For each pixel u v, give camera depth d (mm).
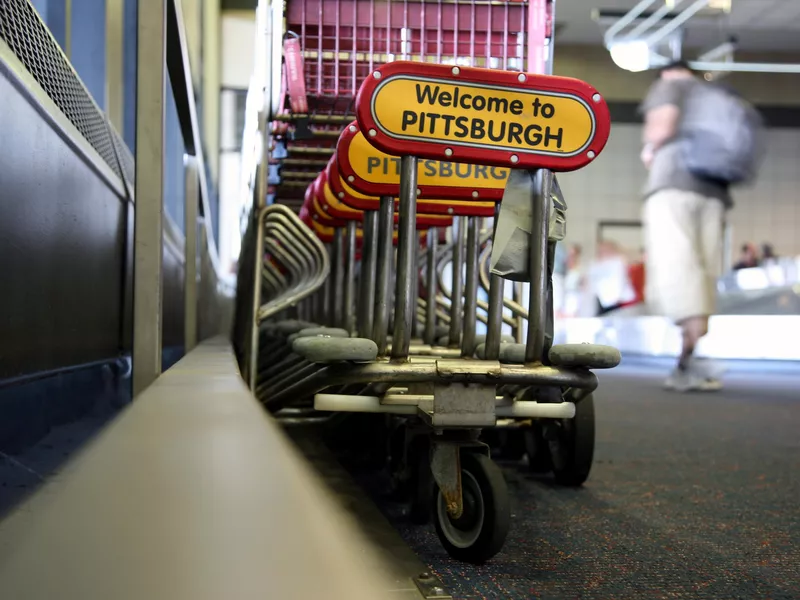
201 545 326
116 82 3256
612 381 6098
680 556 1523
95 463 485
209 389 1014
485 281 2459
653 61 10781
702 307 5152
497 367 1399
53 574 293
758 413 3957
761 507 1950
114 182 2109
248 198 3221
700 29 12656
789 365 8594
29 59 1389
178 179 4570
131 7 3488
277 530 347
